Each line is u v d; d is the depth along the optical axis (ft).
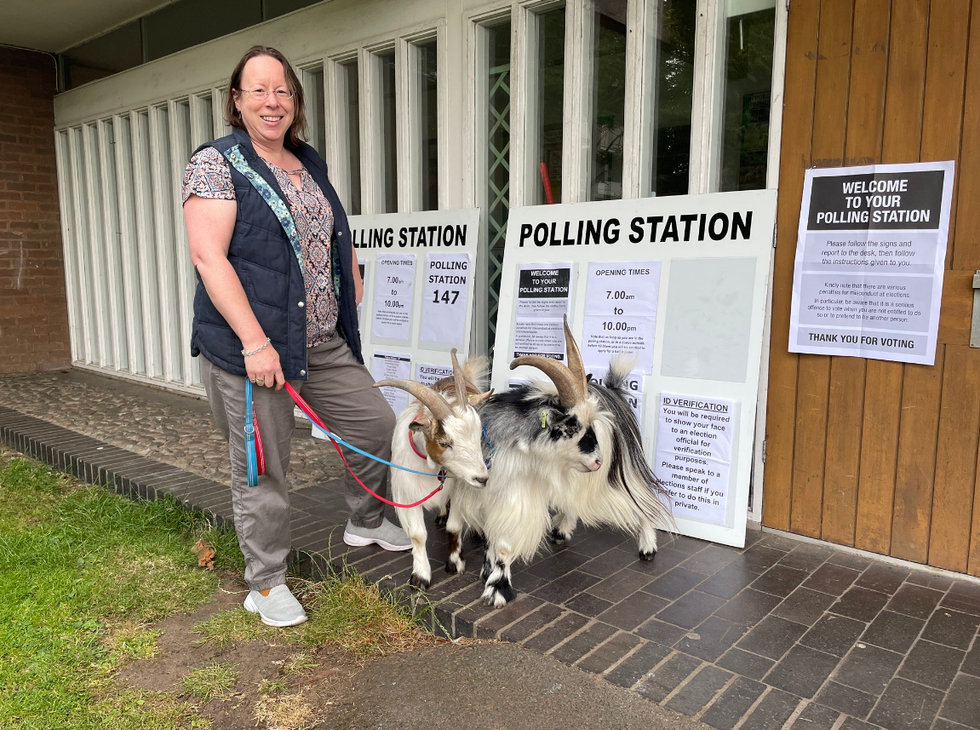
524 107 15.75
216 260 9.26
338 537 12.88
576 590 10.92
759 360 12.28
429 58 17.95
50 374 30.17
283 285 9.87
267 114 9.77
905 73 11.00
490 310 17.33
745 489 12.38
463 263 16.78
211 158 9.35
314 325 10.65
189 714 8.66
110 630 10.48
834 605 10.48
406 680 9.09
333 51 19.24
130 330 27.96
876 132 11.36
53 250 30.78
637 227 13.61
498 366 15.31
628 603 10.51
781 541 12.80
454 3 16.46
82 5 24.16
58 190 30.60
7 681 9.08
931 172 10.93
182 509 14.42
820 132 11.89
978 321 10.73
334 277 11.05
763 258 12.27
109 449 18.49
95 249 29.27
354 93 19.80
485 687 8.78
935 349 11.14
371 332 18.47
